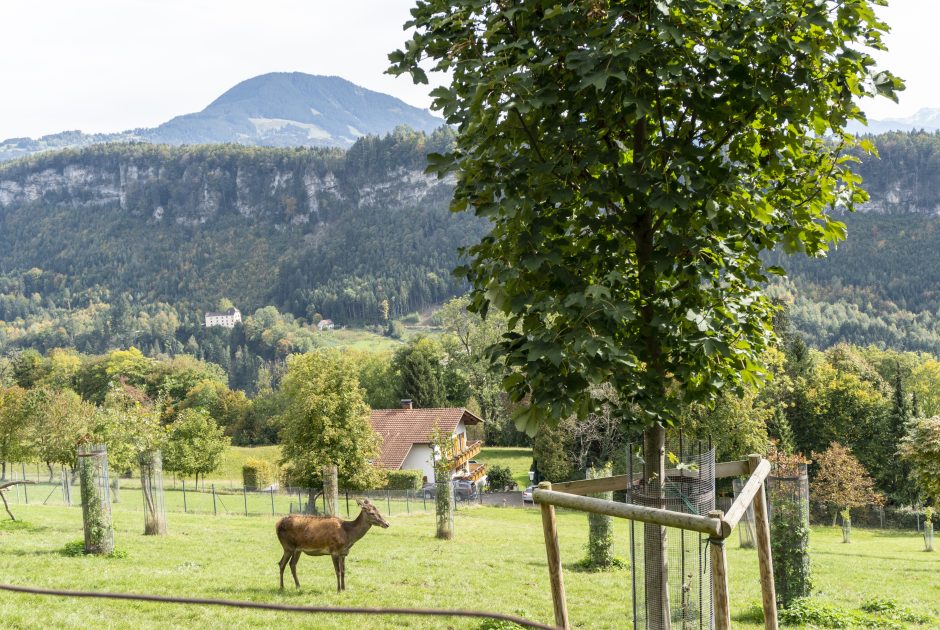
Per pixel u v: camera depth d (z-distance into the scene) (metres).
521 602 14.67
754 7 7.62
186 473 62.56
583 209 8.16
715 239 8.00
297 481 42.72
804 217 8.56
